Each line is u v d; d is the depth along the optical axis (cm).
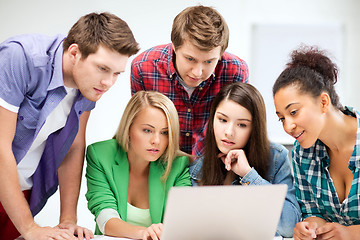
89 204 163
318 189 155
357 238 140
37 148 162
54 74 147
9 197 142
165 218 116
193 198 115
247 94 163
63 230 145
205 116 204
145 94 164
